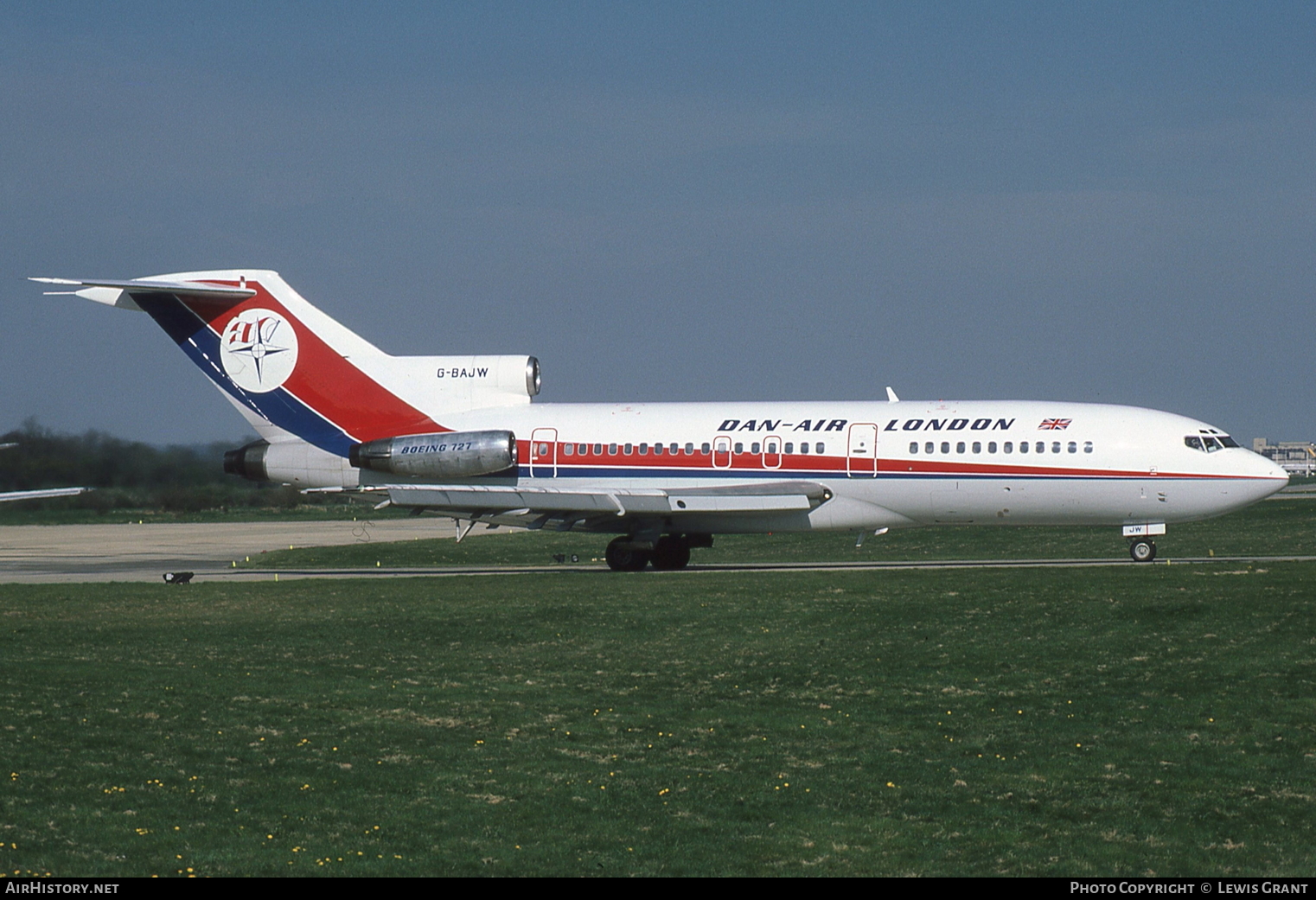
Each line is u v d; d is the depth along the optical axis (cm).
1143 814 5909
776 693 8300
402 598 12988
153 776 6247
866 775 6500
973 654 9194
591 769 6575
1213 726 7288
